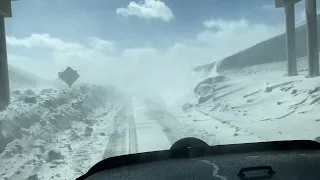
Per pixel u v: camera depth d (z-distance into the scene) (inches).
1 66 708.7
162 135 482.0
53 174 309.1
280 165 82.5
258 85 989.2
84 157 371.9
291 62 1032.2
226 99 927.0
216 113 748.0
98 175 85.8
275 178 70.4
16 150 402.9
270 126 494.0
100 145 435.8
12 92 940.6
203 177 76.1
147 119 714.8
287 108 625.3
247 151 106.0
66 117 698.2
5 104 676.7
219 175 76.5
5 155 378.6
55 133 557.3
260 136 422.3
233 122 572.1
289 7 1026.1
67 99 940.6
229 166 85.0
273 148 107.3
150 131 526.6
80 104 923.4
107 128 595.2
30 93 965.8
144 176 81.1
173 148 112.9
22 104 689.0
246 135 444.8
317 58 869.2
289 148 107.3
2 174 314.0
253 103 776.3
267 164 84.4
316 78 803.4
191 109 938.1
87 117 820.0
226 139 431.2
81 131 585.0
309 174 73.4
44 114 637.3
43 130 530.0
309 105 594.9
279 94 775.1
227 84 1134.4
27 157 381.4
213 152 104.4
